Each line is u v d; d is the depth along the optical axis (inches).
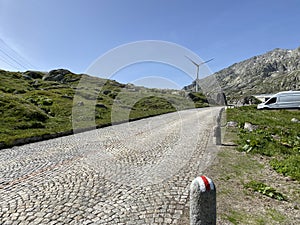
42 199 210.2
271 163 298.0
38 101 1111.6
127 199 209.3
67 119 871.1
